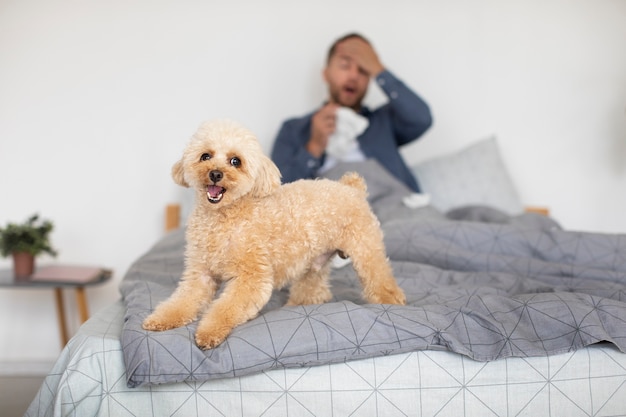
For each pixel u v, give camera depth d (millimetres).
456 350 1431
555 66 3402
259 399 1428
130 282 1961
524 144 3449
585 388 1465
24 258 2877
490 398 1456
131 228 3336
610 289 1765
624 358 1482
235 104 3354
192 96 3324
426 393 1449
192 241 1596
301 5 3330
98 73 3258
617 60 3385
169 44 3289
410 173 3174
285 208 1589
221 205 1495
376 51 3385
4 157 3236
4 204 3258
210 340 1396
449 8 3371
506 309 1570
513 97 3426
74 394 1411
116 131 3291
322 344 1426
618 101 3402
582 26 3377
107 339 1467
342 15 3352
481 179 3188
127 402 1416
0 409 2592
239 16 3312
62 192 3285
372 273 1692
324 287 1847
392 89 3051
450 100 3430
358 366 1448
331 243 1684
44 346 3291
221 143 1523
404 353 1461
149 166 3320
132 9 3254
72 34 3227
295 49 3346
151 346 1379
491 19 3379
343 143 3047
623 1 3359
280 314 1506
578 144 3443
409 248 2203
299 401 1433
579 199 3475
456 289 1832
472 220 2787
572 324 1492
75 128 3266
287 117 3375
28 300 3271
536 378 1461
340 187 1726
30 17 3195
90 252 3328
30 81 3217
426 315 1528
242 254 1516
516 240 2225
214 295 1657
